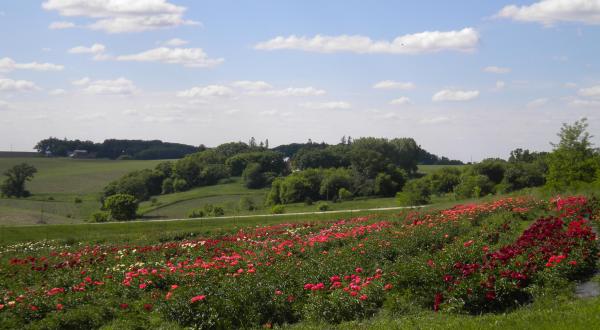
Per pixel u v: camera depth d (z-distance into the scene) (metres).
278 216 58.19
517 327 12.86
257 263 22.16
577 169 47.00
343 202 108.19
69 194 130.50
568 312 13.62
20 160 173.38
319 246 26.09
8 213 86.56
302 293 17.84
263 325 16.03
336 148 165.38
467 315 15.09
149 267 23.08
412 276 16.83
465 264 17.38
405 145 158.50
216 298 16.66
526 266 16.73
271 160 156.88
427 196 94.12
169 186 138.25
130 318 16.77
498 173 108.25
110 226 49.59
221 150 199.12
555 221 22.78
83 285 20.16
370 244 23.70
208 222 52.44
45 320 16.45
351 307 16.27
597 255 18.28
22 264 26.19
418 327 13.90
